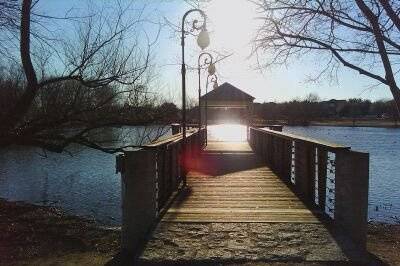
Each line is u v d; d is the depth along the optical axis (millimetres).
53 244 6871
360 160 5863
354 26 4070
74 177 16641
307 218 6676
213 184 10070
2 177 16641
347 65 4066
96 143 11422
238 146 21469
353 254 5344
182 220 6566
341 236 5852
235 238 5832
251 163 14367
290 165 10398
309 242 5672
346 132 59094
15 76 9609
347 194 5980
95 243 6883
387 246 6371
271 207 7539
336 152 6254
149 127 12422
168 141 8461
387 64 3738
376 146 35812
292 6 4391
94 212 10508
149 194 6172
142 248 5578
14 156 22047
